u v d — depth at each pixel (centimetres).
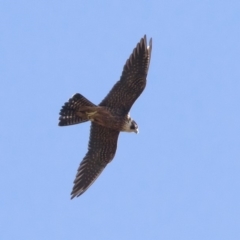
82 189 2577
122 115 2517
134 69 2498
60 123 2470
